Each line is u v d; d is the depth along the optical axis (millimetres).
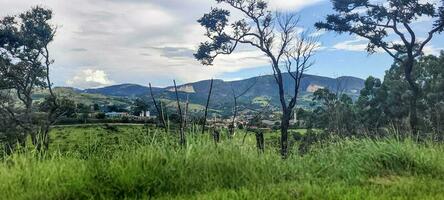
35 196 6035
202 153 7297
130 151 7148
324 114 28062
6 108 39312
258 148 7965
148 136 7543
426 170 7980
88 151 7387
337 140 9414
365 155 8305
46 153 7438
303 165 8039
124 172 6430
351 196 6008
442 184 6938
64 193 6102
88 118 45219
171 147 7355
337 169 7895
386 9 34062
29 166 6914
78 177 6367
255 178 7023
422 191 6441
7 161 7219
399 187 6699
